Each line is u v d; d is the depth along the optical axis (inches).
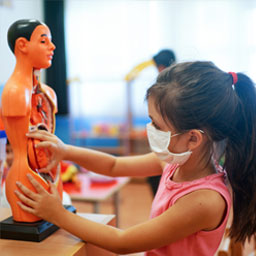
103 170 37.4
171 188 32.0
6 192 30.4
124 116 165.9
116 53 160.7
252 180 31.0
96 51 162.6
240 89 30.4
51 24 157.2
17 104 28.0
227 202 29.1
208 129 28.9
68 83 156.9
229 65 145.0
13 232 29.0
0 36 127.0
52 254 26.3
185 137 29.2
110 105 167.0
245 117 30.0
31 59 29.3
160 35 154.3
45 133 31.5
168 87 28.7
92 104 168.6
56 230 31.1
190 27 149.3
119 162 38.1
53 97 34.4
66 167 84.3
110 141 169.8
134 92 161.2
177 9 150.3
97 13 159.9
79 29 162.6
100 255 32.2
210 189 29.2
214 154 31.5
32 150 29.5
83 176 93.0
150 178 74.5
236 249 44.7
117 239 27.5
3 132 33.5
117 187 82.4
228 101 28.8
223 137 29.6
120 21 158.2
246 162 30.5
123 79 157.8
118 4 157.2
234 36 143.6
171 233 27.7
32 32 29.1
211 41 146.9
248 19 141.1
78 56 164.6
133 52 158.7
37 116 32.3
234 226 32.5
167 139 29.2
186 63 30.3
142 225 28.2
